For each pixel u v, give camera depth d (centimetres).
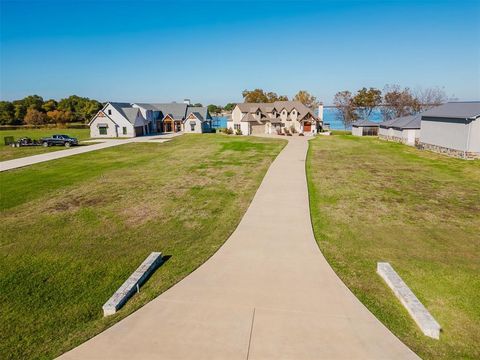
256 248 1045
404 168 2433
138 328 662
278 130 5888
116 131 5306
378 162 2683
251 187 1862
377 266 898
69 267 986
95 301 807
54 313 761
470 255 1022
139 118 5556
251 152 3281
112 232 1263
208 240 1126
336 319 682
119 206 1585
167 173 2345
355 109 7981
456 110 3133
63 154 3338
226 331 644
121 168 2562
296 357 572
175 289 809
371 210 1453
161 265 959
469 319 701
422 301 769
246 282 836
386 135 4547
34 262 1021
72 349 613
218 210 1473
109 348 608
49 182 2106
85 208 1565
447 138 3141
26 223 1379
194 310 719
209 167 2531
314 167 2445
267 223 1272
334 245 1078
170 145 4075
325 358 571
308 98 9781
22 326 715
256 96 9812
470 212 1434
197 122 6119
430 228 1249
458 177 2131
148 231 1262
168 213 1462
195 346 604
